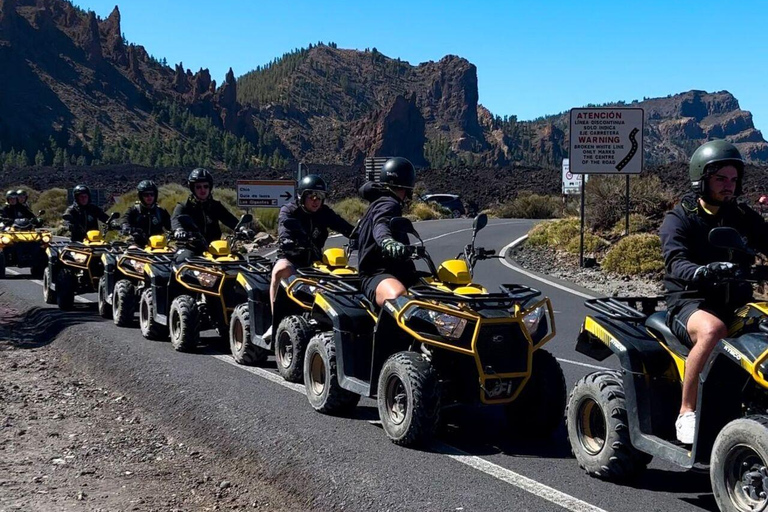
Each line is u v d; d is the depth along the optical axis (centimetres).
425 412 619
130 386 875
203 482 618
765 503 439
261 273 935
